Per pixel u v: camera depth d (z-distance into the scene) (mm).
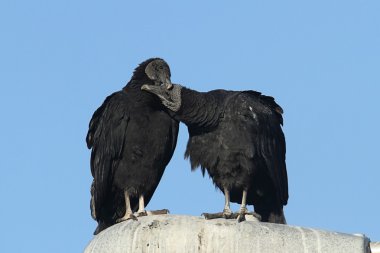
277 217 12422
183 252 9805
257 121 12078
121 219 12062
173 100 12133
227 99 12164
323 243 9836
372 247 10305
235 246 9789
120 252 9945
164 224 10031
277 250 9766
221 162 12008
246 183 12039
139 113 12656
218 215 11086
